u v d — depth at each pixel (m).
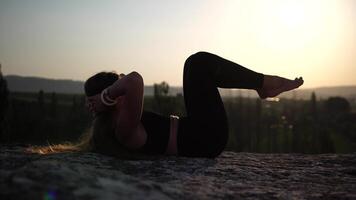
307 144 84.25
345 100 141.00
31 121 47.03
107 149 4.09
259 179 3.70
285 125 102.69
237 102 89.06
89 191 2.01
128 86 3.90
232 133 85.19
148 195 2.20
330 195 3.25
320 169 4.53
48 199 1.85
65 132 40.19
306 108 127.94
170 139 4.26
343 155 5.91
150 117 4.30
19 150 4.41
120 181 2.40
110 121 4.10
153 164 3.79
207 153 4.41
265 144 84.56
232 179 3.53
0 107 29.06
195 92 4.35
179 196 2.49
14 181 2.02
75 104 59.19
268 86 4.56
